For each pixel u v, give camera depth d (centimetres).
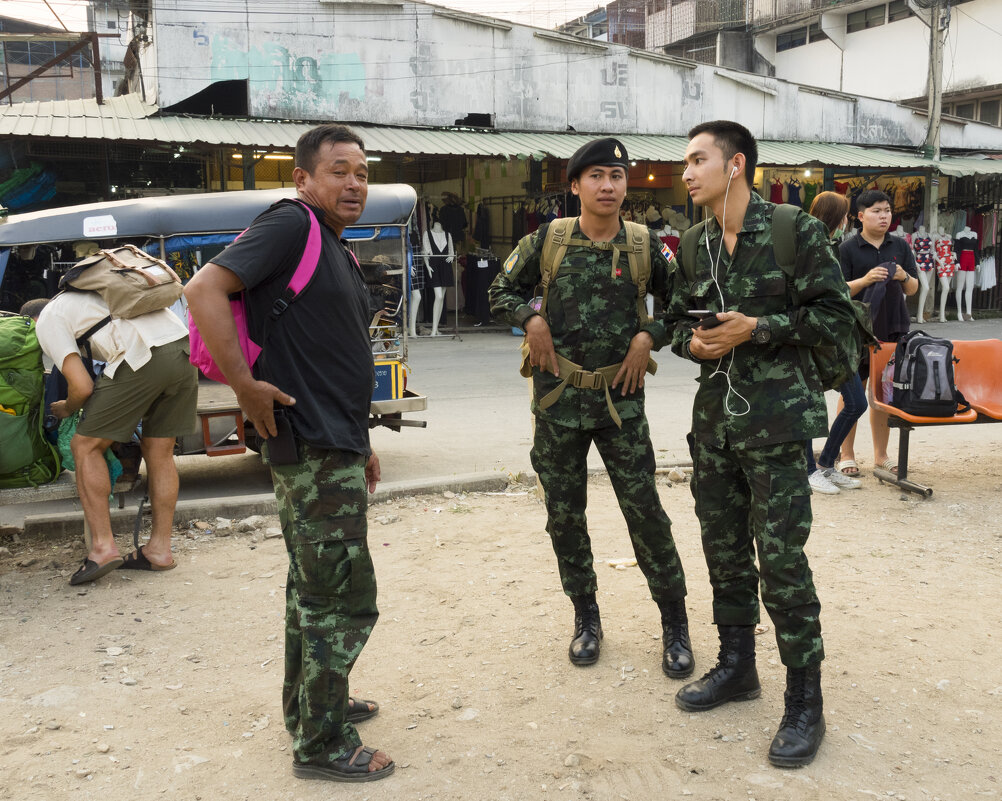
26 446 440
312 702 270
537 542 500
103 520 443
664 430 806
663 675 340
